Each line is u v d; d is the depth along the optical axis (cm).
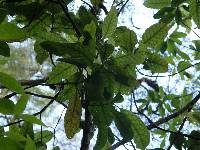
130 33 101
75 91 110
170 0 171
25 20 130
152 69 109
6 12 71
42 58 137
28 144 56
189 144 144
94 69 94
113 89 99
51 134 135
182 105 206
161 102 224
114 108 104
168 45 225
